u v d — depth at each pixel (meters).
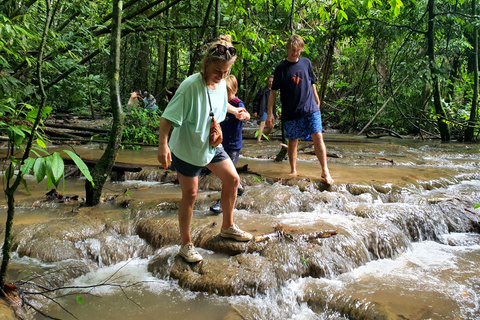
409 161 7.44
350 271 3.39
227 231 3.45
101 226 3.85
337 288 3.06
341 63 17.47
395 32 11.87
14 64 6.14
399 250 3.90
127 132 8.70
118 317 2.65
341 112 16.91
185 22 8.95
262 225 3.86
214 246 3.42
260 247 3.37
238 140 4.44
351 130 15.84
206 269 3.10
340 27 12.08
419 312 2.72
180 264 3.20
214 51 2.75
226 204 3.36
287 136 5.52
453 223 4.57
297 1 9.62
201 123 2.86
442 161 7.60
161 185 5.64
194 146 2.91
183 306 2.79
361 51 15.87
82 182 5.64
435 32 11.47
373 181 5.40
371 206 4.60
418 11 12.05
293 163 5.77
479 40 13.11
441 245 4.23
